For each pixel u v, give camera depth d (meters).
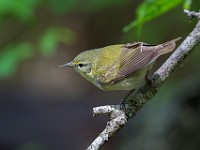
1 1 12.52
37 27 15.77
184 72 14.00
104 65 7.48
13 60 12.50
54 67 18.16
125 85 7.25
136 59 7.04
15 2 12.63
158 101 12.22
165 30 14.45
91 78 7.86
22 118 16.03
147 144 11.32
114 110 6.08
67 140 14.97
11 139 15.13
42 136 15.21
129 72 7.05
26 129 15.52
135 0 17.39
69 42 17.89
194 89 11.41
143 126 11.70
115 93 16.56
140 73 7.04
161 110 11.70
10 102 16.89
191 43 6.12
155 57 6.77
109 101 16.09
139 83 7.15
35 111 16.36
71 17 18.20
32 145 14.84
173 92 12.05
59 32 12.80
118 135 12.61
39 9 15.54
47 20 16.03
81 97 16.97
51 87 17.77
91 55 7.81
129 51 7.29
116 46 7.63
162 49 6.82
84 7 15.24
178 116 11.22
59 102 16.86
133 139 11.66
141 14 7.02
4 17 13.50
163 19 14.52
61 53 18.31
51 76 18.03
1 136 15.25
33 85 17.89
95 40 18.08
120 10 17.75
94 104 16.28
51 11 15.25
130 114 6.19
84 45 18.25
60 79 17.95
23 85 17.89
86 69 7.86
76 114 15.91
